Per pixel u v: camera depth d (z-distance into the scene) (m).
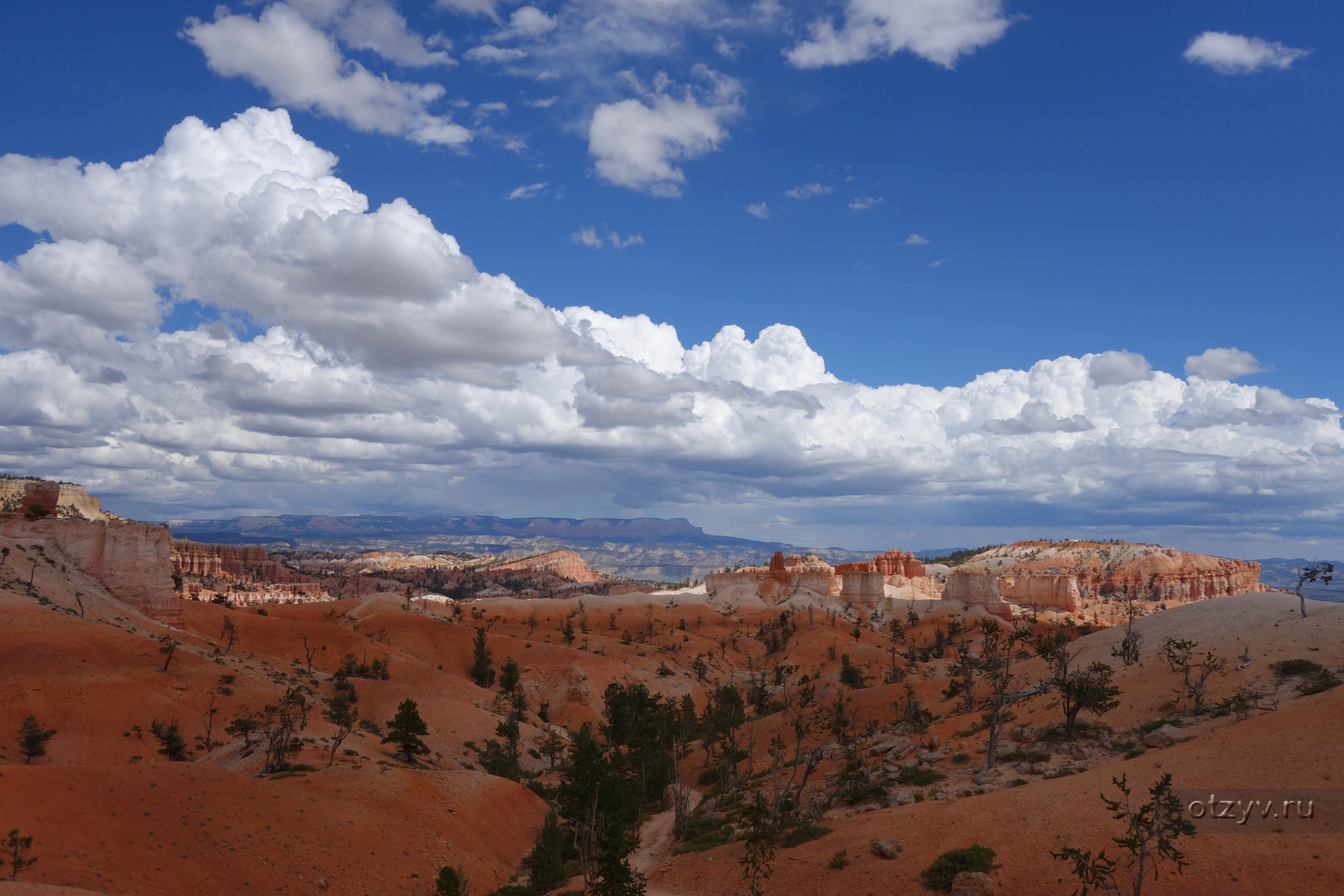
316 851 59.72
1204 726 66.56
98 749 91.31
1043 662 104.75
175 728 92.88
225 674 117.44
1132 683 82.19
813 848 59.78
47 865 46.25
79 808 52.72
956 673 99.25
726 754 95.50
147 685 106.69
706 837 72.81
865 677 171.62
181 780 61.19
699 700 175.62
